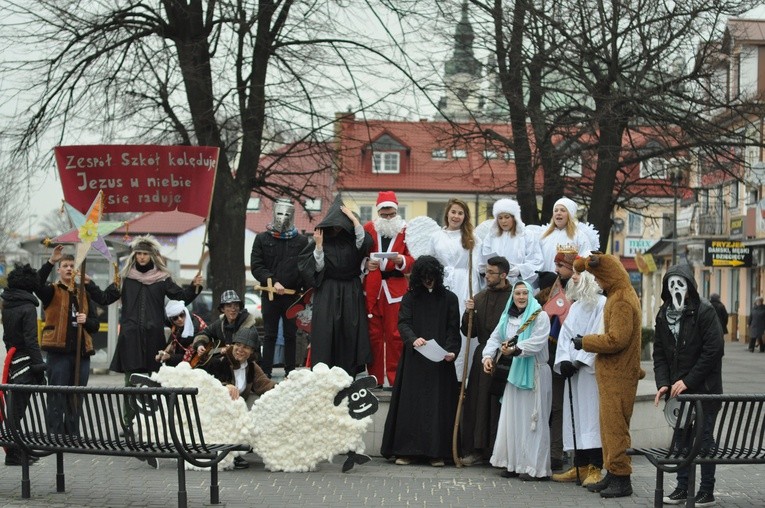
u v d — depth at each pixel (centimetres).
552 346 1084
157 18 2127
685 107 2175
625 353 967
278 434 1112
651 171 2420
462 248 1210
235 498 967
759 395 848
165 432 917
